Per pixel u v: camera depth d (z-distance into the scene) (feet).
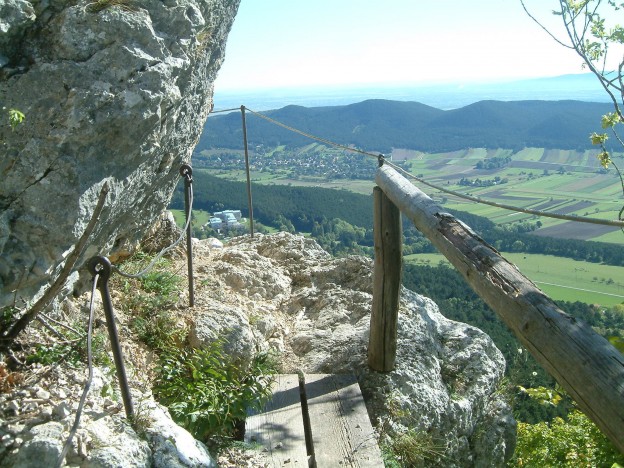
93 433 9.12
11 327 10.57
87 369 10.85
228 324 15.52
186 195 15.51
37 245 9.72
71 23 9.93
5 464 8.36
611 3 16.75
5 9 9.36
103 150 10.37
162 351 14.11
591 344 6.00
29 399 9.38
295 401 14.55
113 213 12.04
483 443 17.42
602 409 5.38
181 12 11.53
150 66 10.55
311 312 20.26
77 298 13.74
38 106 9.68
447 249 10.37
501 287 8.03
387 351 16.08
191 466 9.79
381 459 12.50
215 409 12.59
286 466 11.94
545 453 24.95
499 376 19.13
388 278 15.49
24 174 9.57
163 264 18.83
